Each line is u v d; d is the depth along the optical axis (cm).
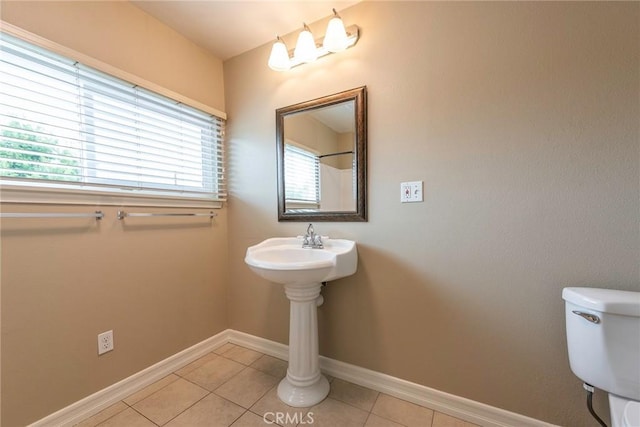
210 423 129
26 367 116
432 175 137
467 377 131
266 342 195
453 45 131
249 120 199
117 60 148
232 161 208
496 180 123
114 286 146
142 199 159
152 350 163
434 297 138
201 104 190
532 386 118
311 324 150
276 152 186
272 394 150
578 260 109
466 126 129
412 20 140
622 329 88
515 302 121
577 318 97
